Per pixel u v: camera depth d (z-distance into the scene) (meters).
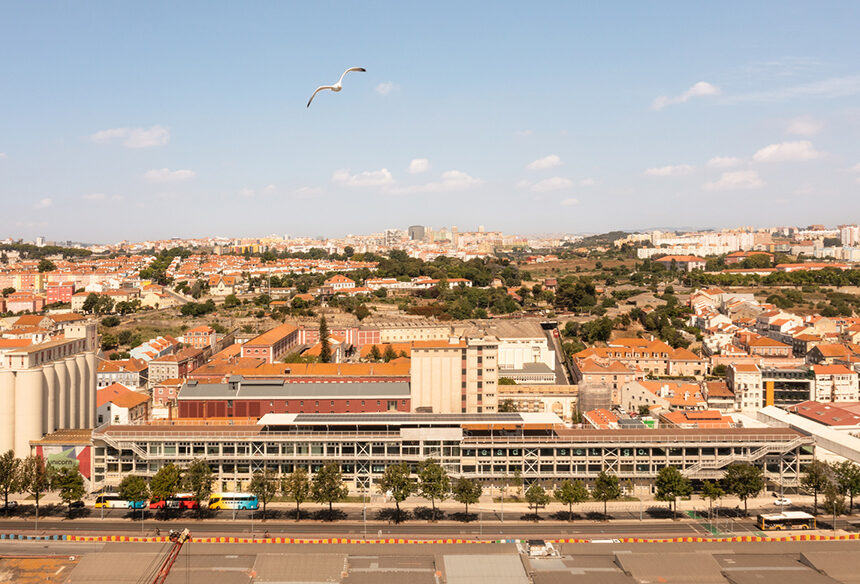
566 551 159.38
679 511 185.38
